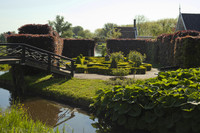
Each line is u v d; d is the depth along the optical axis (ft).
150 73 49.14
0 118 16.37
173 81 22.48
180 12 102.53
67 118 23.13
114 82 35.04
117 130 19.74
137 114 18.71
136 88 20.22
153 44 74.79
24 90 34.53
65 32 158.92
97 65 55.83
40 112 25.07
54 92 31.14
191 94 17.22
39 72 43.60
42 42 44.04
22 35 43.24
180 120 16.97
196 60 43.24
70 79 39.19
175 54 48.47
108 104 21.36
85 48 94.07
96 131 19.60
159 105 18.22
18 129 14.84
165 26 124.57
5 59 33.60
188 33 50.42
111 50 88.33
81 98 27.35
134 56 47.85
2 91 35.94
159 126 17.79
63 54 93.81
